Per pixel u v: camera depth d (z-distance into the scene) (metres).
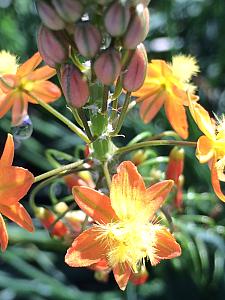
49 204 0.20
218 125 0.11
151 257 0.10
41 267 0.20
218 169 0.11
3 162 0.10
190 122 0.19
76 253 0.10
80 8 0.09
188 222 0.18
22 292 0.18
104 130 0.11
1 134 0.21
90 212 0.10
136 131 0.19
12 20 0.21
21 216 0.10
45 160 0.19
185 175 0.19
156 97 0.13
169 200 0.14
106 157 0.11
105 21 0.09
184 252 0.18
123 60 0.10
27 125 0.12
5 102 0.12
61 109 0.20
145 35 0.10
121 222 0.10
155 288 0.19
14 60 0.12
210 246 0.18
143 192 0.10
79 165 0.11
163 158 0.14
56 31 0.10
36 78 0.12
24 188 0.10
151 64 0.12
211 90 0.21
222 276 0.19
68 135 0.20
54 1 0.09
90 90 0.11
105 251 0.10
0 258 0.20
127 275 0.10
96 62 0.10
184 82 0.12
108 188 0.11
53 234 0.13
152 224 0.10
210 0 0.22
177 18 0.22
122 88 0.10
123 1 0.09
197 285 0.19
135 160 0.13
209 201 0.19
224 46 0.22
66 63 0.10
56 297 0.18
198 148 0.10
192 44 0.22
